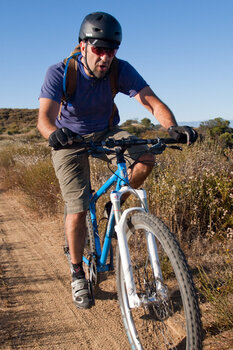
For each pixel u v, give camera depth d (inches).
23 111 3521.2
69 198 119.4
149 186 202.5
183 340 105.1
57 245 203.5
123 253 93.4
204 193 190.7
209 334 106.5
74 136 88.4
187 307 75.3
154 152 105.5
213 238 172.4
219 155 232.2
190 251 163.5
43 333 117.5
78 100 121.4
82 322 123.8
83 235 123.0
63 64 118.0
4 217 276.8
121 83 126.0
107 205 121.2
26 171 366.3
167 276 140.0
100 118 129.3
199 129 344.8
